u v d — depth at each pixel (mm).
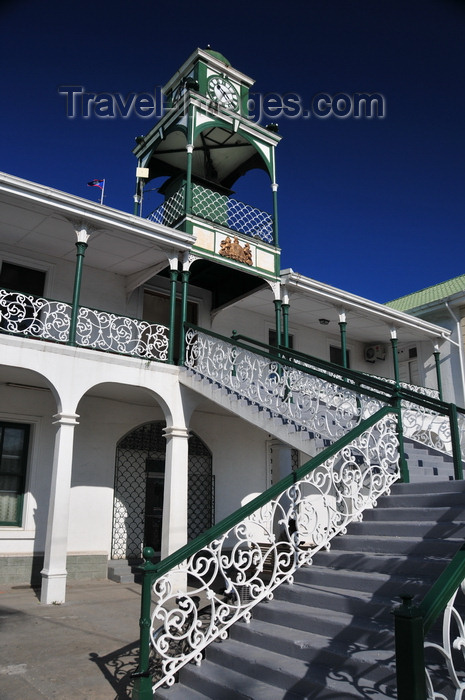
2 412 10891
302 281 13078
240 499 13656
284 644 4129
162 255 11750
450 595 2793
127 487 12102
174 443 10344
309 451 7719
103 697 4637
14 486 10883
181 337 11234
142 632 4125
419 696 2443
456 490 5414
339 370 8719
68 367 9492
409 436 10422
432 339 16250
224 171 14602
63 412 9242
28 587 10047
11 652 5879
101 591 9711
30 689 4797
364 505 5707
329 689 3461
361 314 14656
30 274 11812
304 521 5180
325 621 4184
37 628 6926
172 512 9914
